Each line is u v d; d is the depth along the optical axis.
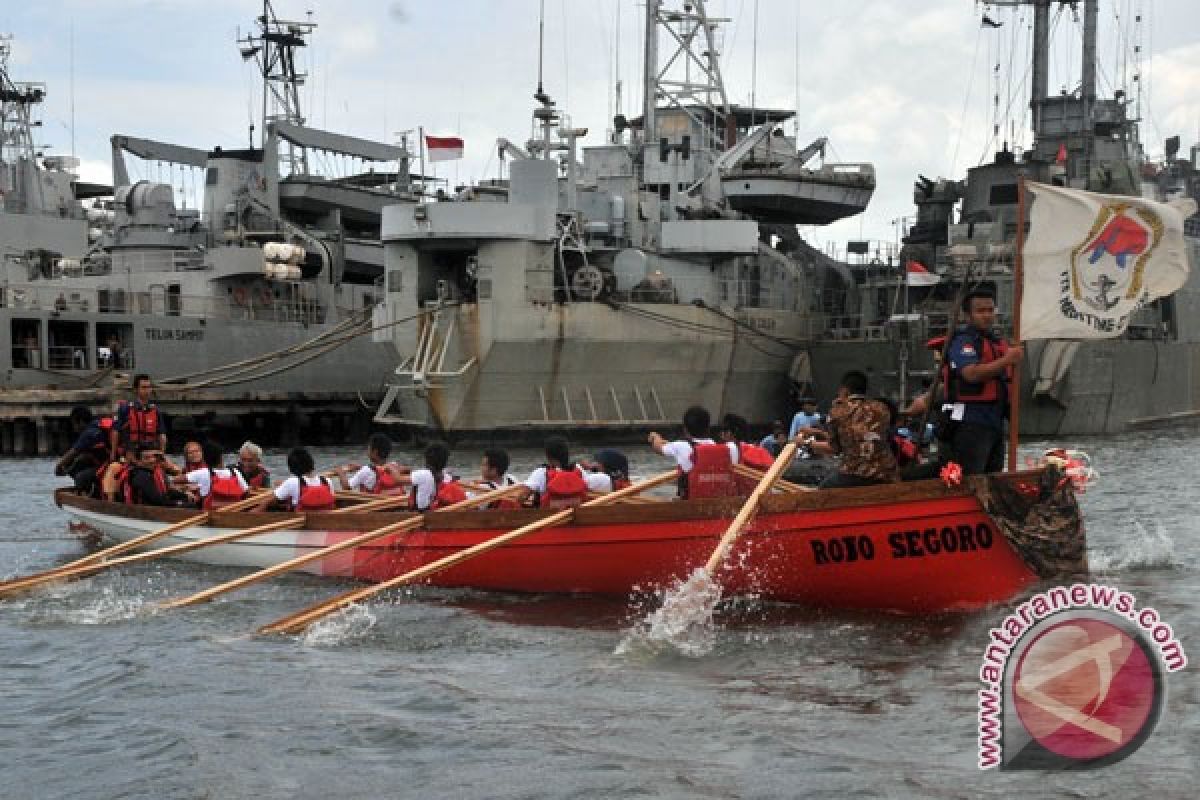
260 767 9.29
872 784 8.62
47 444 37.56
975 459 13.01
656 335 37.84
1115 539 18.91
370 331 39.72
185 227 50.81
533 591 14.97
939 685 10.87
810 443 14.33
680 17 45.97
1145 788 8.38
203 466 19.61
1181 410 50.03
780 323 42.59
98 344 41.03
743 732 9.80
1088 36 48.97
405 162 55.62
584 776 8.93
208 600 15.22
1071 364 40.19
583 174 47.62
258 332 44.00
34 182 53.50
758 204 45.03
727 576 13.77
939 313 40.94
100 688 11.47
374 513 16.14
